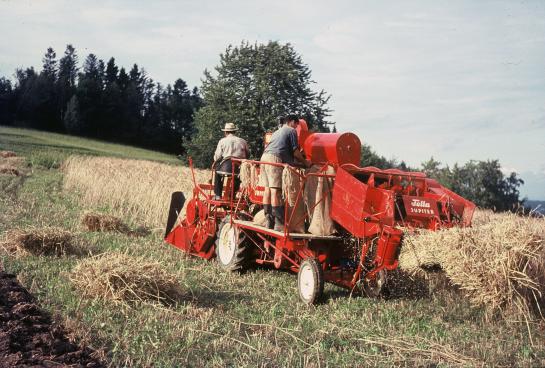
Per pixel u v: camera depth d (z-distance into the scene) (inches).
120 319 248.8
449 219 410.6
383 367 212.5
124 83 5531.5
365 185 306.2
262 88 1587.1
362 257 314.7
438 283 346.0
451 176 2228.1
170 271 355.9
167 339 225.6
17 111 4347.9
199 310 271.1
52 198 696.4
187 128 4377.5
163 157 3390.7
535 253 301.0
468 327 278.8
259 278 364.8
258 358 212.4
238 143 420.5
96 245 419.5
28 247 364.2
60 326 232.5
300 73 1627.7
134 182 714.8
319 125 1632.6
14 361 190.5
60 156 1583.4
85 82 4308.6
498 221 345.1
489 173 2187.5
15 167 1186.0
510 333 272.7
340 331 254.7
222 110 1656.0
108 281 272.4
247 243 373.4
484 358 231.1
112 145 3784.5
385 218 310.3
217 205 412.2
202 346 223.6
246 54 1654.8
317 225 336.8
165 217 588.4
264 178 352.2
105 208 633.6
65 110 4387.3
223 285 333.7
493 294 297.7
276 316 277.6
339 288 354.3
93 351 209.2
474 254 310.3
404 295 333.4
